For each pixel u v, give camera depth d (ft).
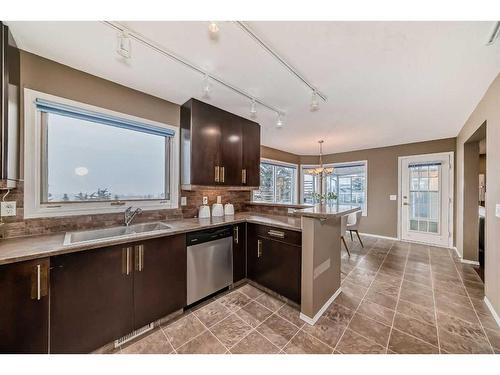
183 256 6.21
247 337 5.25
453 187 12.91
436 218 13.56
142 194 7.43
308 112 8.91
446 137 13.00
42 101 5.29
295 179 19.36
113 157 6.77
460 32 4.33
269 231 7.27
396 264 10.30
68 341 4.27
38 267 3.94
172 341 5.12
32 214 5.25
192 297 6.41
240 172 9.22
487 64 5.47
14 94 4.69
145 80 6.45
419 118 9.65
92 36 4.60
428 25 4.18
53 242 4.61
